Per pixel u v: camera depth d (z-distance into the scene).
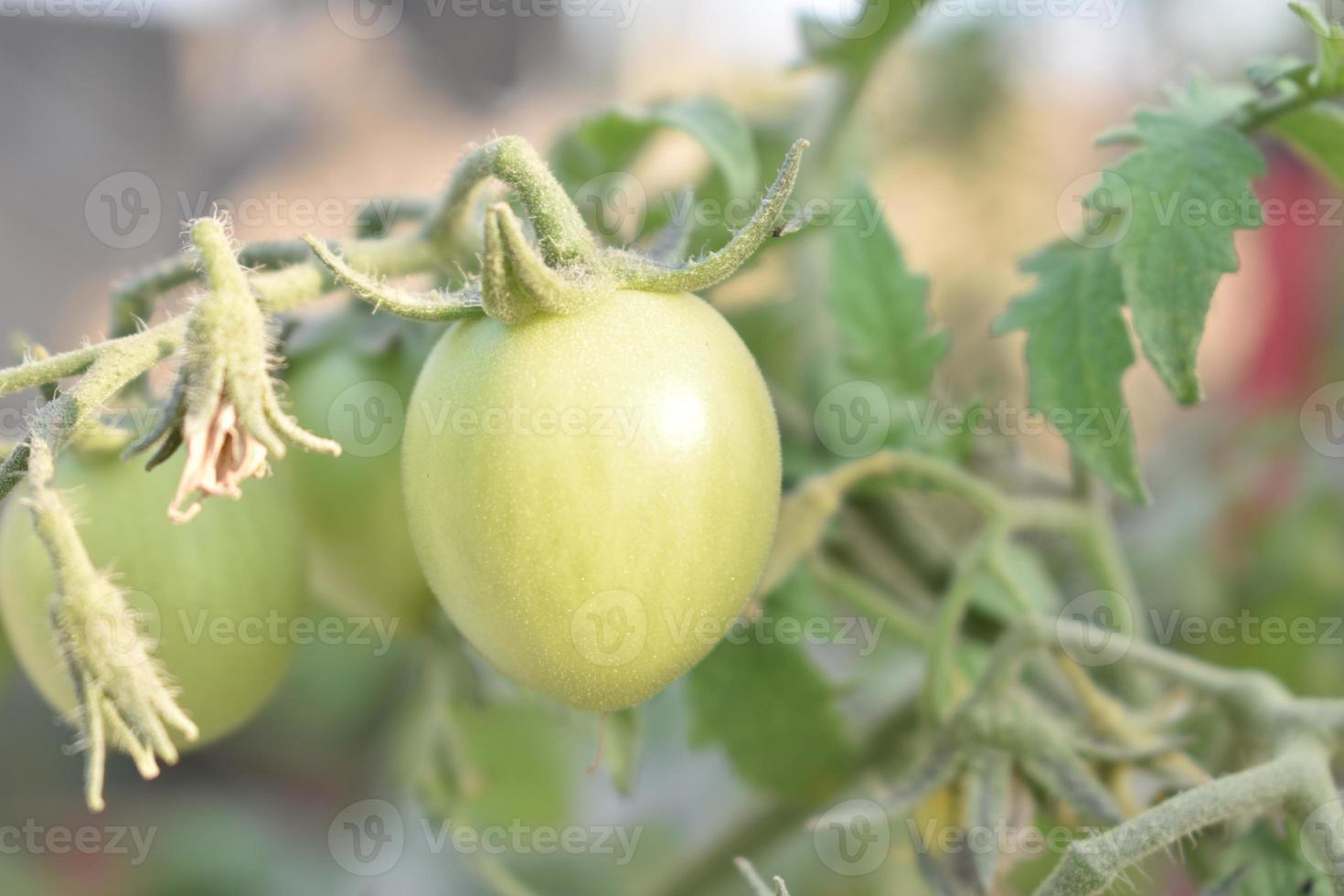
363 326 0.36
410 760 0.46
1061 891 0.30
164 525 0.34
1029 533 0.49
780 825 0.41
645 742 0.59
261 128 0.92
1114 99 0.69
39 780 0.83
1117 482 0.34
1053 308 0.34
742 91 0.59
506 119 0.88
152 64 0.93
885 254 0.40
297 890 0.76
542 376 0.30
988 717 0.34
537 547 0.30
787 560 0.36
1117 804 0.34
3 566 0.34
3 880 0.75
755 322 0.44
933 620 0.40
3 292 0.87
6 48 0.90
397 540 0.36
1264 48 0.67
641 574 0.30
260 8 0.92
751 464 0.30
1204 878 0.34
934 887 0.34
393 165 0.87
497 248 0.29
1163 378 0.33
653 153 0.44
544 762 0.48
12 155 0.90
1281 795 0.31
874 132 0.52
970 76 0.64
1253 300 0.68
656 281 0.31
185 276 0.34
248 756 0.81
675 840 0.58
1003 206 0.67
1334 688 0.52
